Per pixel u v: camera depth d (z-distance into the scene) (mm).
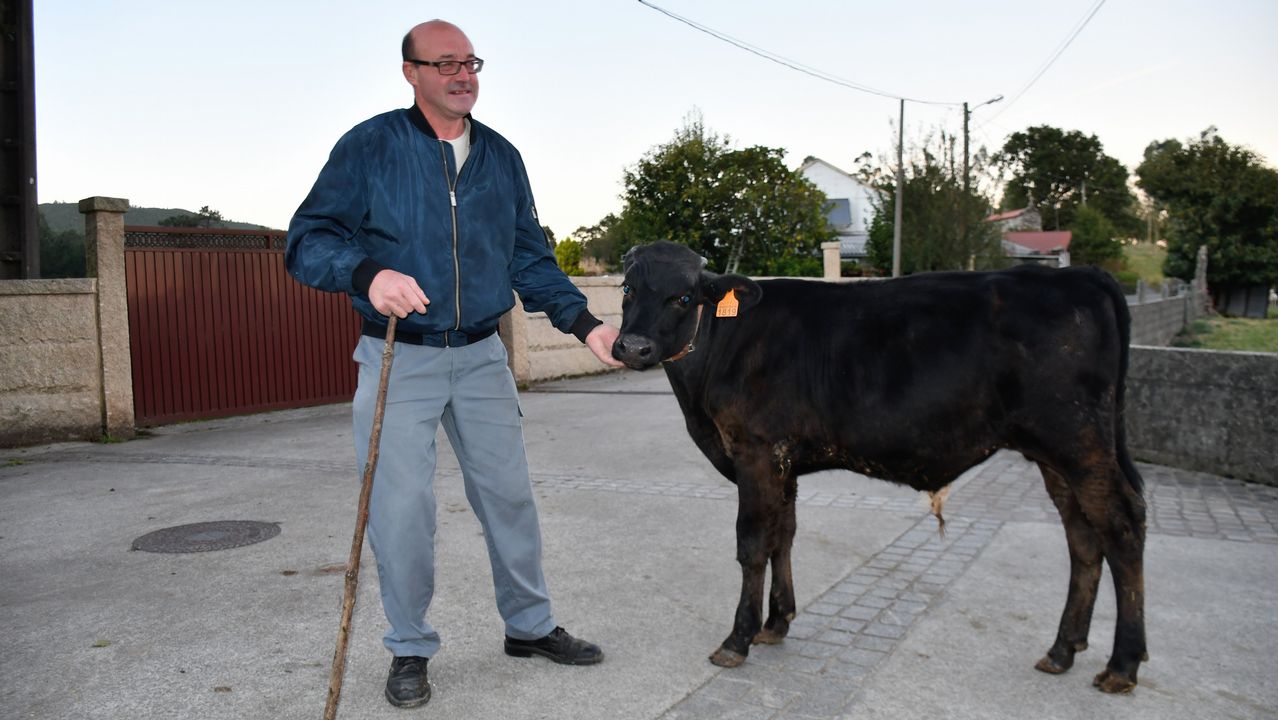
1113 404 3297
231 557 5070
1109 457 3266
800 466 3703
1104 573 4590
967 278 3469
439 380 3299
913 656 3658
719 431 3668
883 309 3482
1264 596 4242
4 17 9922
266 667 3607
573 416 10344
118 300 9242
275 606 4289
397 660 3312
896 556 4926
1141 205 101500
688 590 4461
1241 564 4695
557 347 14164
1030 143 97375
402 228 3195
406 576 3244
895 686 3393
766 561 3609
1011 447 3449
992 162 32719
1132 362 7281
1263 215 40156
